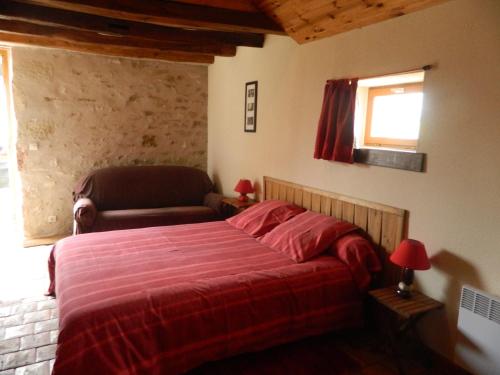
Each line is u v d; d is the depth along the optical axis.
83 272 2.28
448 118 2.11
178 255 2.62
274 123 3.75
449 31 2.07
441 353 2.23
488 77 1.91
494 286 1.94
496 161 1.90
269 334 2.16
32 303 2.91
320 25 2.88
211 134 5.26
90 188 4.35
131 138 4.88
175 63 4.98
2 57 4.27
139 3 2.67
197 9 2.86
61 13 3.13
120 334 1.80
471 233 2.04
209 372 2.15
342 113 2.78
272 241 2.88
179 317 1.93
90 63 4.50
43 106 4.34
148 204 4.61
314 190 3.19
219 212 4.52
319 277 2.35
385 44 2.46
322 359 2.30
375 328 2.64
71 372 1.69
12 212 4.76
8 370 2.13
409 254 2.12
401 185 2.42
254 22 3.07
